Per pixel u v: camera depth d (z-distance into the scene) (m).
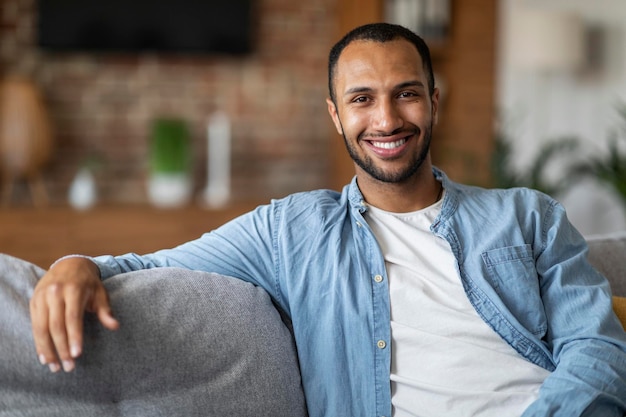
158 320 1.38
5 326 1.25
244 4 4.72
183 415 1.34
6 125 4.27
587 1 4.79
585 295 1.58
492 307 1.57
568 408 1.41
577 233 1.72
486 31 4.81
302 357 1.57
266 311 1.55
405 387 1.53
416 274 1.60
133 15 4.57
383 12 4.55
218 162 4.70
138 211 4.30
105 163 4.66
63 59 4.55
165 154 4.48
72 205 4.32
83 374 1.28
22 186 4.50
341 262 1.60
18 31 4.45
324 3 4.91
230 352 1.44
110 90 4.64
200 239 1.67
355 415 1.54
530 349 1.55
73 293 1.25
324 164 5.02
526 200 1.72
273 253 1.63
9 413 1.20
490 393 1.49
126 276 1.43
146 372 1.34
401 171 1.62
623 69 4.55
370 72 1.61
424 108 1.63
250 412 1.42
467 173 4.82
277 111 4.91
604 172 4.22
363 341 1.55
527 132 5.19
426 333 1.54
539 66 4.55
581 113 4.83
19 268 1.34
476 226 1.66
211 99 4.80
